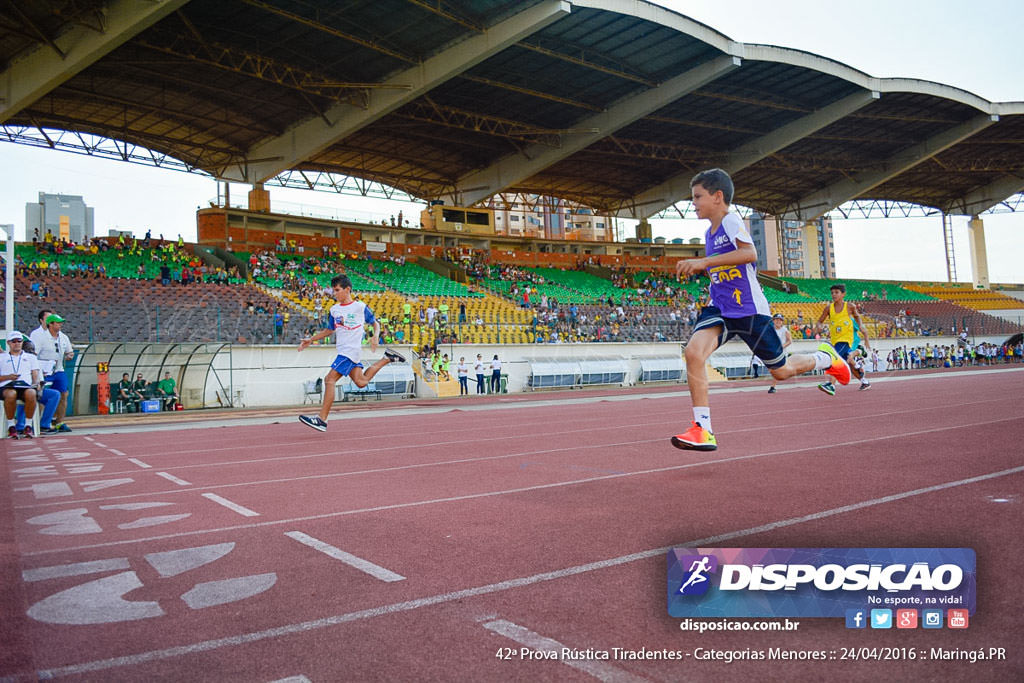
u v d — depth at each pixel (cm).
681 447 459
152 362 2212
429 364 2791
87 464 696
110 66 3003
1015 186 5984
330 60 3156
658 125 4309
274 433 1056
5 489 531
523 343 3172
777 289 5347
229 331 2431
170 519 397
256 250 3697
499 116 4012
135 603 243
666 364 3525
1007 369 3306
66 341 1206
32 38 2505
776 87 3903
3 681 172
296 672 182
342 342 905
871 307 5169
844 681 167
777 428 828
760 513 348
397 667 183
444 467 591
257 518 392
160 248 3269
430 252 4353
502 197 5572
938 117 4519
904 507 350
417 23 2880
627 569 265
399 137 4138
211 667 186
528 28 2833
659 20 3055
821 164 5194
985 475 441
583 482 479
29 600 247
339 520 380
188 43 2877
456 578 263
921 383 2009
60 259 2828
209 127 3778
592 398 2034
